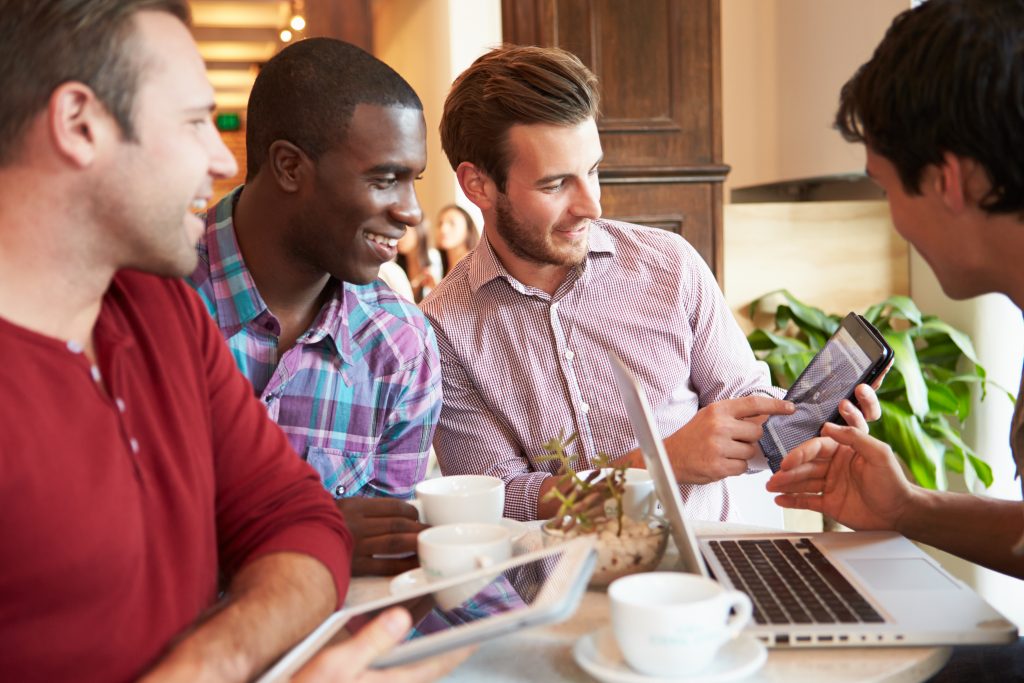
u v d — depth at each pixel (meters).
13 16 0.84
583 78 1.70
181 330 1.08
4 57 0.84
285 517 1.09
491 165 1.75
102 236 0.90
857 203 3.29
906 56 1.06
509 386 1.86
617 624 0.85
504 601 1.12
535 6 2.77
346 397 1.49
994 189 1.03
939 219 1.09
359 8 6.71
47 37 0.84
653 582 0.89
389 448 1.59
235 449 1.12
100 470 0.86
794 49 3.88
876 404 1.35
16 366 0.84
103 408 0.89
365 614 1.03
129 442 0.91
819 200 4.19
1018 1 1.02
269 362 1.45
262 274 1.43
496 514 1.26
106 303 0.99
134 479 0.91
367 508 1.31
